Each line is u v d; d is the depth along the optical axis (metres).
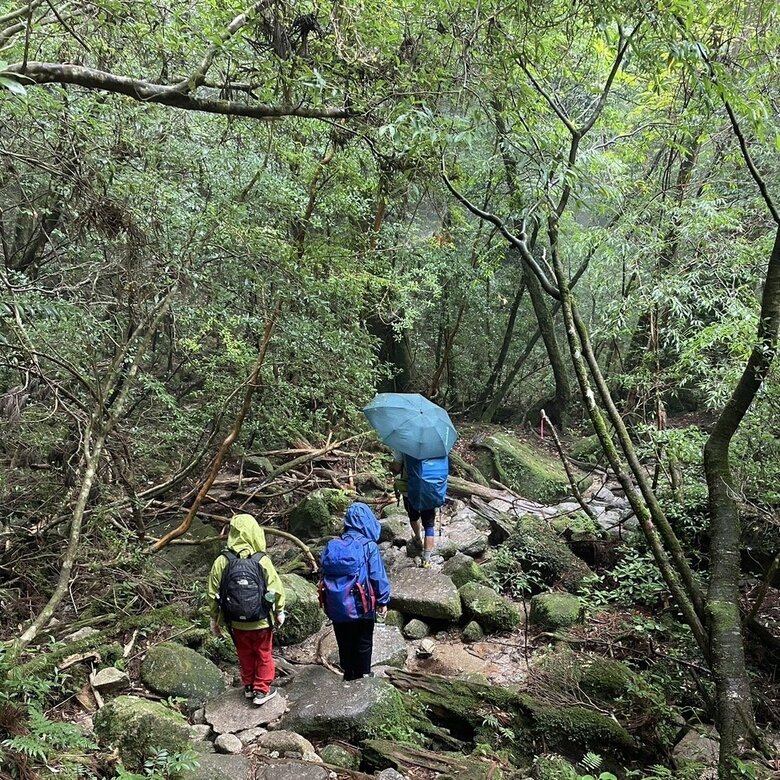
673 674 5.37
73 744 3.46
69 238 5.62
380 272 7.87
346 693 4.45
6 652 3.95
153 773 3.33
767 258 6.30
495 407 14.72
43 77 3.20
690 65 4.17
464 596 6.23
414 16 4.57
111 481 6.45
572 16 4.71
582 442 12.32
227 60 4.32
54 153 4.69
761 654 5.37
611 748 4.42
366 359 7.81
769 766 3.51
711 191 7.23
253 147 6.37
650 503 4.58
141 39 4.25
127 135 5.26
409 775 3.86
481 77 4.66
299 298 6.35
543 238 9.65
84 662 4.70
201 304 6.37
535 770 4.08
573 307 4.99
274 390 7.18
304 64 4.04
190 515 6.38
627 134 7.24
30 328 5.34
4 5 4.29
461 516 8.50
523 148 5.19
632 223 7.09
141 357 5.61
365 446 10.13
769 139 6.15
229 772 3.66
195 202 5.93
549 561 7.00
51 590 5.46
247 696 4.49
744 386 4.40
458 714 4.66
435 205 7.96
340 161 6.51
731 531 4.36
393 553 7.31
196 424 7.14
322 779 3.70
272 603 4.36
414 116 4.25
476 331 14.40
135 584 5.75
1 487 5.55
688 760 4.32
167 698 4.51
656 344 7.03
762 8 5.24
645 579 6.39
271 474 8.61
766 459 5.72
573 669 5.11
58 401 5.25
